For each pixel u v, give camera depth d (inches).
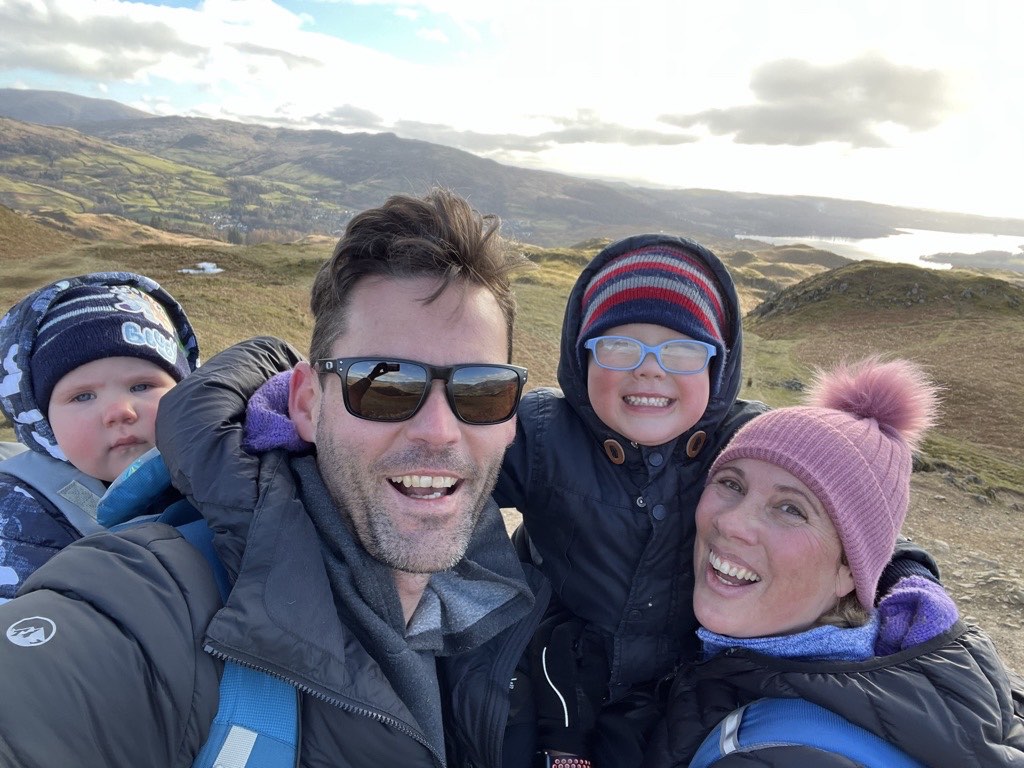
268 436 19.3
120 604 15.9
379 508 18.5
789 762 17.8
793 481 21.5
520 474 28.8
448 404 18.4
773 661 20.2
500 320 19.7
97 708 14.7
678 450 27.4
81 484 24.6
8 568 21.9
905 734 17.9
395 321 18.2
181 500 20.3
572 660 26.4
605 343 26.1
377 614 19.2
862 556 21.0
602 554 27.4
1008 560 89.1
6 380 24.8
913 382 23.3
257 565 17.1
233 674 16.5
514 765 24.0
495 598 23.2
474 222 19.1
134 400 25.0
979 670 19.4
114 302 25.7
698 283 26.0
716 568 22.9
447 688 22.8
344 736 17.4
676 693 22.5
